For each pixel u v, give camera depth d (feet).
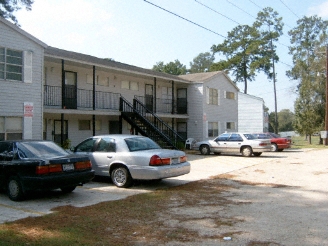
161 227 20.44
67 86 67.87
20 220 21.66
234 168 49.62
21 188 27.04
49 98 63.41
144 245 17.38
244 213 23.80
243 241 17.97
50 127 66.18
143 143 35.58
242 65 189.98
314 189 33.12
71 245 17.10
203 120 97.60
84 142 37.29
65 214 23.12
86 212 23.71
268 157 67.36
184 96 100.78
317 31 184.55
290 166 52.08
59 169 27.35
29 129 50.67
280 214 23.54
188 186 34.63
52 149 30.19
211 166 52.16
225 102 109.60
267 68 180.86
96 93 74.28
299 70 135.13
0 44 47.32
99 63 67.82
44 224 20.75
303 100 123.85
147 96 90.07
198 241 17.99
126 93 83.20
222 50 192.65
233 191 32.09
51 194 30.40
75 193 30.86
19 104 49.52
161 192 31.24
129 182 33.12
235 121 115.03
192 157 67.00
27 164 26.76
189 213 23.76
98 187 33.88
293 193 31.14
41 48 52.95
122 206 25.62
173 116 92.22
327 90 109.29
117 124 82.12
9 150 28.89
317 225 20.86
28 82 50.70
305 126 122.31
